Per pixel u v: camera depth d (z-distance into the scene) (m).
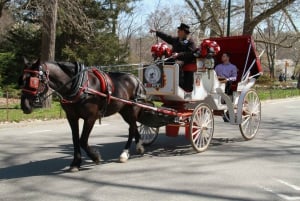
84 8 25.47
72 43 25.97
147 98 9.58
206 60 9.95
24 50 25.95
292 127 14.53
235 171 8.01
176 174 7.77
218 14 32.72
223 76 11.29
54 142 11.12
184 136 12.01
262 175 7.73
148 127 10.43
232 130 13.44
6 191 6.70
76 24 20.55
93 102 7.72
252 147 10.52
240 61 12.36
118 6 27.23
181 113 9.57
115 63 27.66
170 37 10.00
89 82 7.71
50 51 18.34
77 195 6.49
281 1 30.72
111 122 15.64
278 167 8.38
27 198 6.36
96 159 8.10
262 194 6.60
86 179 7.39
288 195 6.57
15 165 8.48
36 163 8.63
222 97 10.68
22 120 15.16
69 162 8.73
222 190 6.79
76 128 7.88
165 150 10.05
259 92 30.83
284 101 27.62
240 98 11.00
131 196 6.45
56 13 18.55
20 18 24.70
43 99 7.11
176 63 9.41
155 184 7.10
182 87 9.59
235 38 12.09
